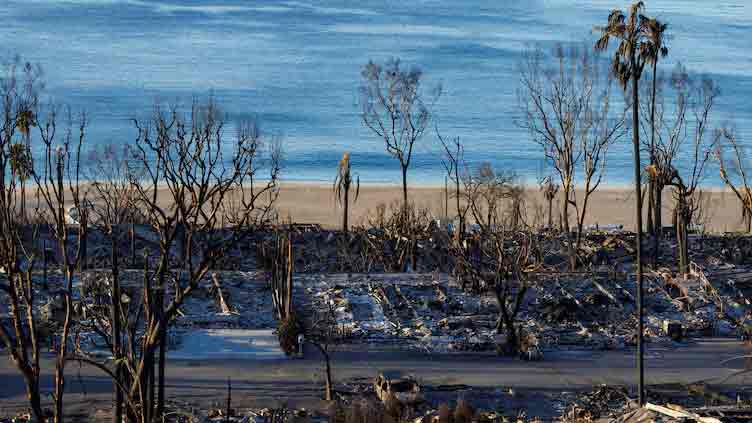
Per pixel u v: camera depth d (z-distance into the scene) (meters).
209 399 77.19
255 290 106.50
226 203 153.00
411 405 76.12
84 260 90.38
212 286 104.94
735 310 103.38
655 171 75.56
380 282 110.94
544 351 91.19
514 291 107.31
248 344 90.19
